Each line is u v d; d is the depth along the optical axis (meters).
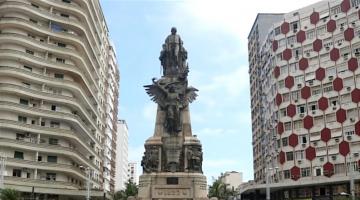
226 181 158.00
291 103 78.56
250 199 87.56
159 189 50.66
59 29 70.44
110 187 103.69
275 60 83.31
